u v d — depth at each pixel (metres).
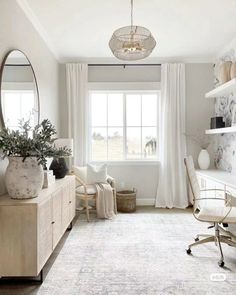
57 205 2.84
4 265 2.20
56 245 2.94
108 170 5.11
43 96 3.91
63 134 5.05
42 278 2.35
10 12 2.70
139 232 3.58
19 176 2.30
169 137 4.92
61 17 3.33
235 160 4.18
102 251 2.97
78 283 2.31
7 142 2.28
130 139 5.21
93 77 5.07
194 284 2.28
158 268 2.57
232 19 3.42
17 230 2.19
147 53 3.04
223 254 2.88
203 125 5.09
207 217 2.71
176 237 3.38
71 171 4.51
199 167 4.89
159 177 5.01
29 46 3.28
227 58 4.45
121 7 3.09
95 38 4.01
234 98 4.16
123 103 5.18
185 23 3.53
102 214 4.20
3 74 2.51
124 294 2.13
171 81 4.92
